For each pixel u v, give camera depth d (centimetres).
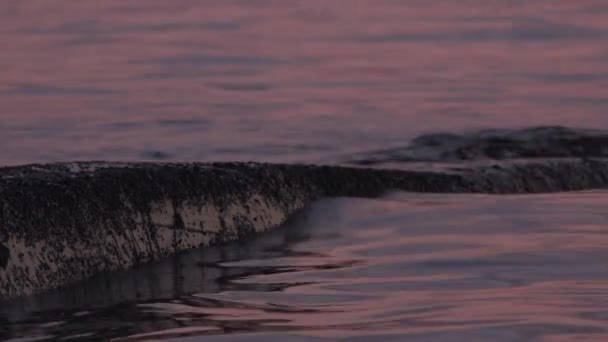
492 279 1834
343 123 3712
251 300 1775
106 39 6059
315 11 7275
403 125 3656
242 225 2303
